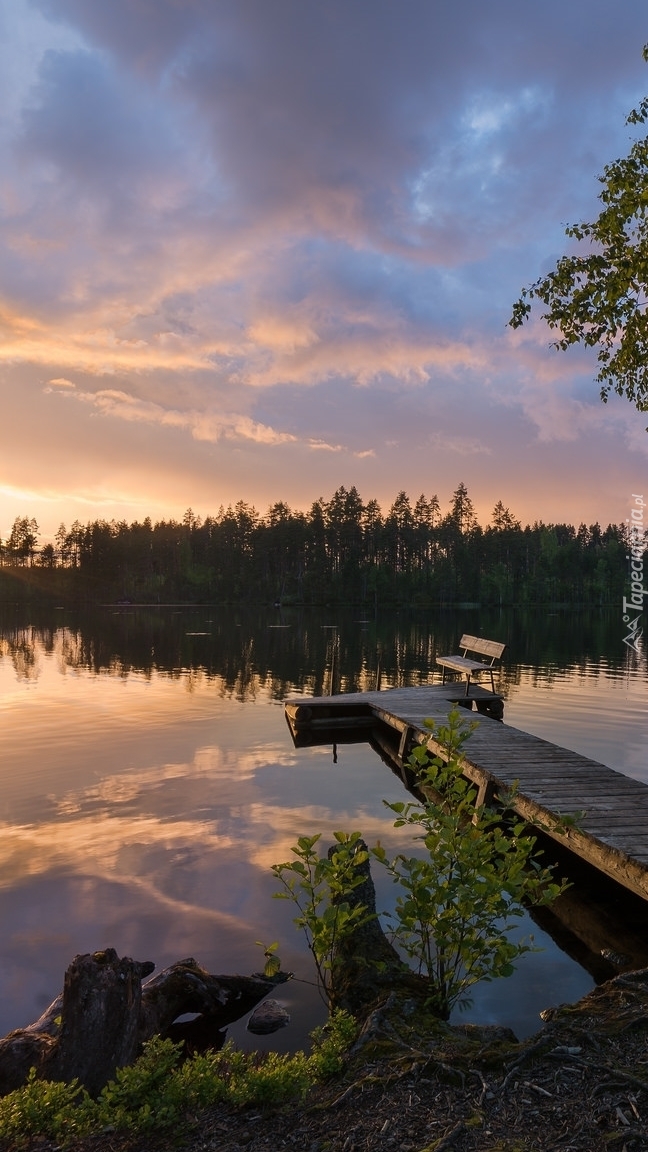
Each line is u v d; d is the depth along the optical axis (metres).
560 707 17.52
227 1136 3.05
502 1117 2.99
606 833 6.43
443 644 39.44
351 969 4.79
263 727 15.02
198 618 75.31
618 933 6.07
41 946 5.54
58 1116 3.28
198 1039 4.55
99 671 25.28
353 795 9.89
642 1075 3.20
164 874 6.93
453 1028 4.02
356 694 16.80
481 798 8.87
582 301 8.19
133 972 4.20
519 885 4.53
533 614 97.94
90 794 9.80
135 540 159.38
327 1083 3.42
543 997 4.91
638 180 7.73
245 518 146.62
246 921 5.97
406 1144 2.83
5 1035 4.41
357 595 121.81
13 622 63.78
